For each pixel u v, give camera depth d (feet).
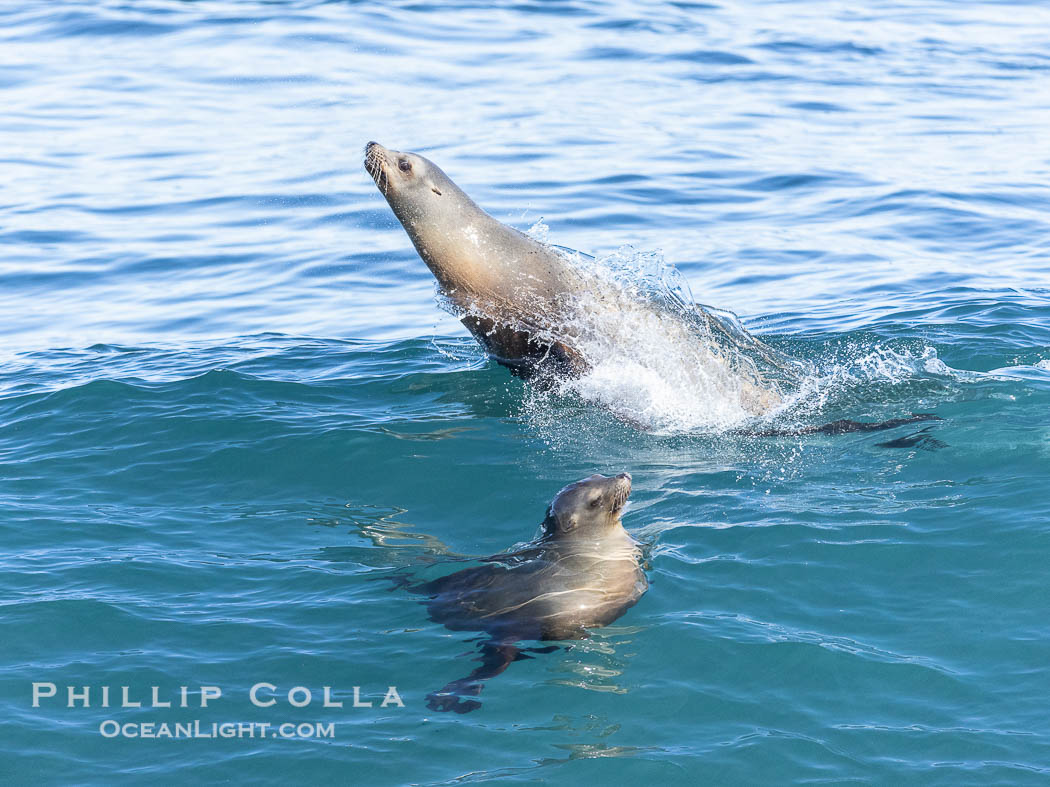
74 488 122.93
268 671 84.89
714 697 80.53
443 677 83.66
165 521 113.91
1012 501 109.29
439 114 321.32
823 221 248.11
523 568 95.50
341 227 254.06
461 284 153.28
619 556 97.35
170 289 221.87
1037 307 181.78
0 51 382.22
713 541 104.27
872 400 143.13
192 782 72.69
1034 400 138.31
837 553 100.99
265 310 209.97
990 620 89.71
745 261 224.33
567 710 79.20
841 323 181.68
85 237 247.70
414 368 165.17
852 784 71.51
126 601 95.50
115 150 296.51
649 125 313.53
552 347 153.58
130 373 166.20
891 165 284.61
